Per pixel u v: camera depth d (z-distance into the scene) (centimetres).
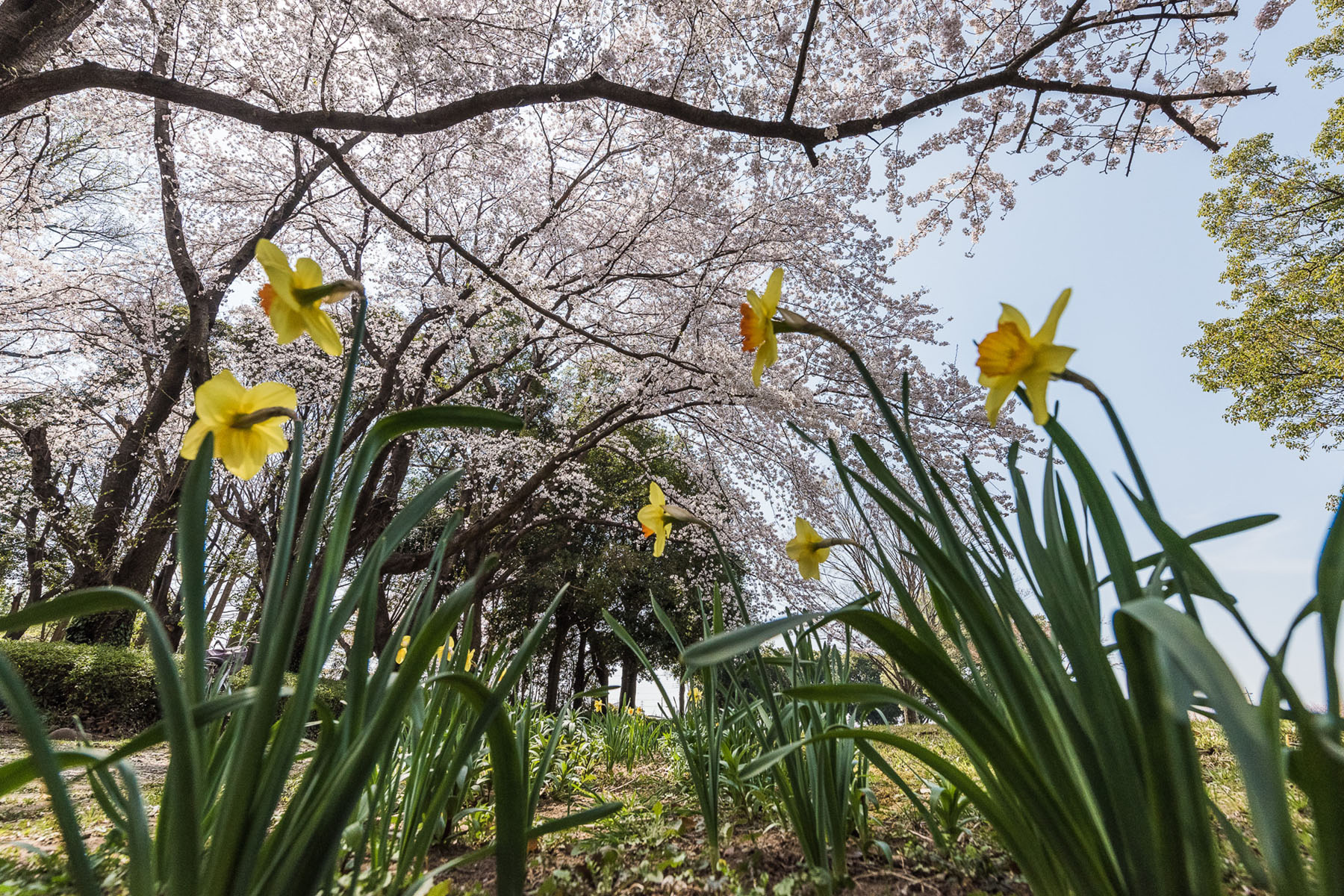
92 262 970
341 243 1007
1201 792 67
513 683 88
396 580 1220
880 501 83
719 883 139
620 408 869
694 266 717
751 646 67
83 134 916
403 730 168
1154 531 69
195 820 69
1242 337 1181
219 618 1288
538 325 878
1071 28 524
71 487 1221
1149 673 69
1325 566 63
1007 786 92
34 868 152
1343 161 1093
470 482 1031
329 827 73
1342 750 54
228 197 927
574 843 178
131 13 577
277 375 988
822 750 147
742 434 811
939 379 672
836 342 96
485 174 825
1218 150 603
